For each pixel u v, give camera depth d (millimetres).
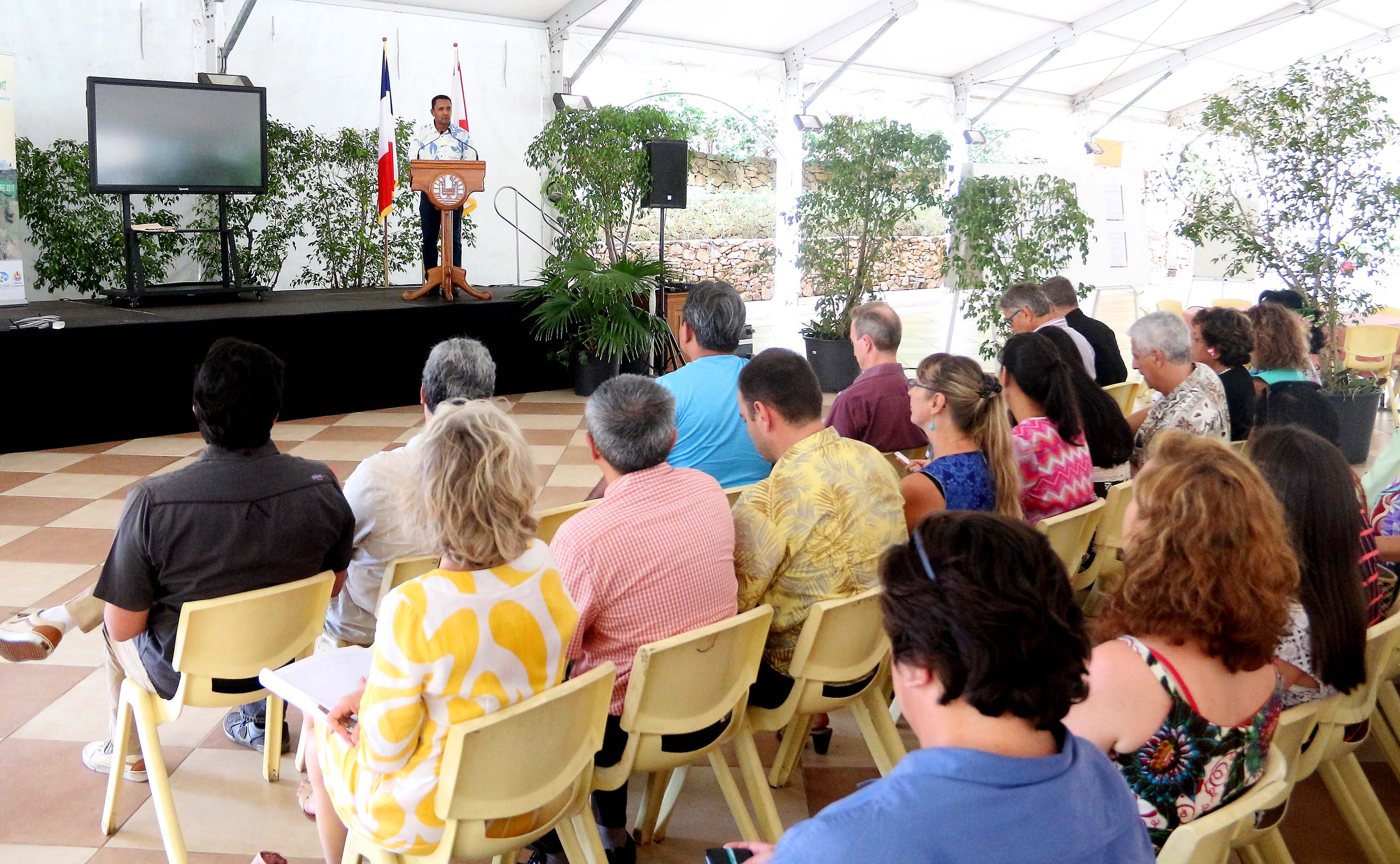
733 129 12883
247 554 2211
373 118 9219
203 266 8516
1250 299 13680
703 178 12992
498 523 1631
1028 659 908
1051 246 8672
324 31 8844
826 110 12961
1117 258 10680
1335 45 13062
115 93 6906
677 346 8172
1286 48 13141
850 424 3510
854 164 8492
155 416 6469
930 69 12945
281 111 8758
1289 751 1869
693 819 2557
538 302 8047
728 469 3189
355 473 2580
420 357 7551
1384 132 6078
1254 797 1342
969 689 920
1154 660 1393
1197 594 1365
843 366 8719
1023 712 919
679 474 2098
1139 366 3730
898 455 3580
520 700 1691
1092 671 1409
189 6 8180
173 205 8297
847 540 2229
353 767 1761
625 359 8070
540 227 10305
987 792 900
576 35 10172
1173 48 12992
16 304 7164
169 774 2707
